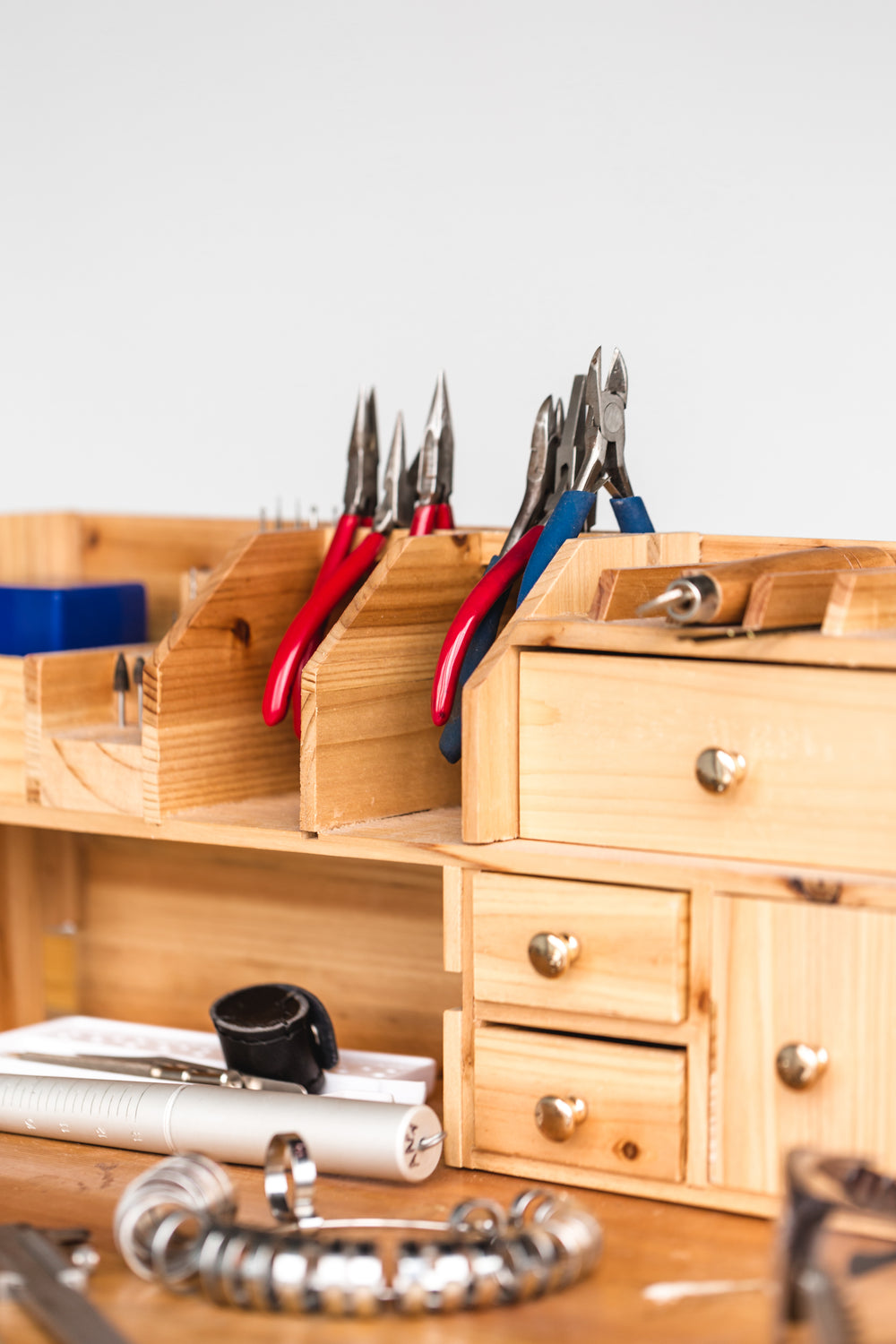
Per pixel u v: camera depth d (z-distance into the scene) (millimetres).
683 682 903
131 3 1504
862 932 834
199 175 1484
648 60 1309
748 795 888
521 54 1350
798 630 884
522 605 966
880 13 1231
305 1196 830
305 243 1440
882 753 848
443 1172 953
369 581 1040
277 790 1181
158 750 1084
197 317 1497
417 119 1389
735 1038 872
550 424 1111
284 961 1303
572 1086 916
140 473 1538
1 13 1573
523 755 958
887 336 1249
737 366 1302
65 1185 953
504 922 934
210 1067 1086
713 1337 729
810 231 1269
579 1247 779
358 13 1404
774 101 1271
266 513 1474
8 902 1422
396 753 1069
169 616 1410
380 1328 742
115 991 1390
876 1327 676
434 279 1390
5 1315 761
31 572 1457
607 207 1332
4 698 1171
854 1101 842
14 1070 1151
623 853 918
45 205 1568
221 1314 761
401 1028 1251
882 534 1264
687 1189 887
